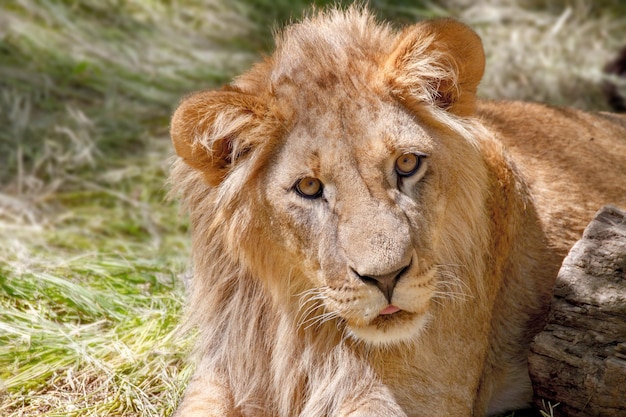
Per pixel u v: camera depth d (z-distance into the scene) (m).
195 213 8.25
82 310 10.23
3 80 15.87
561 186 9.02
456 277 7.73
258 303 8.19
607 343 7.68
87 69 16.58
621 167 9.53
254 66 8.16
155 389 8.91
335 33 7.64
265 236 7.47
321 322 7.89
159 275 11.35
